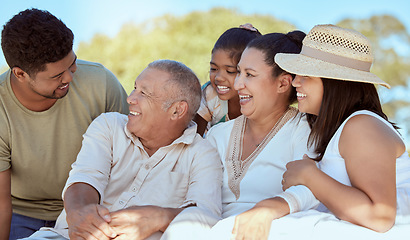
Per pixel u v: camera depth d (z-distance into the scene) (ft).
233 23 39.96
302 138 9.93
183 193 10.23
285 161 10.02
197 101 10.43
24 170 11.44
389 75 39.65
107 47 43.21
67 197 9.37
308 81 9.32
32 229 11.91
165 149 10.29
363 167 8.35
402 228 8.33
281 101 10.26
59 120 11.41
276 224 8.27
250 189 10.01
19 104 11.03
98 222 8.84
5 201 11.08
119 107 12.38
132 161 10.22
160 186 10.12
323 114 9.25
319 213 8.45
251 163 10.17
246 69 10.12
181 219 8.58
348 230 8.16
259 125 10.43
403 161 8.91
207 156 10.34
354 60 9.19
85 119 11.70
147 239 9.16
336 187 8.39
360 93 9.20
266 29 39.50
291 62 9.36
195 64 38.55
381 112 9.20
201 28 40.57
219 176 10.29
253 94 10.11
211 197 9.88
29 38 10.04
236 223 8.32
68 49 10.37
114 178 10.14
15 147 11.15
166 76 10.04
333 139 8.94
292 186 8.72
